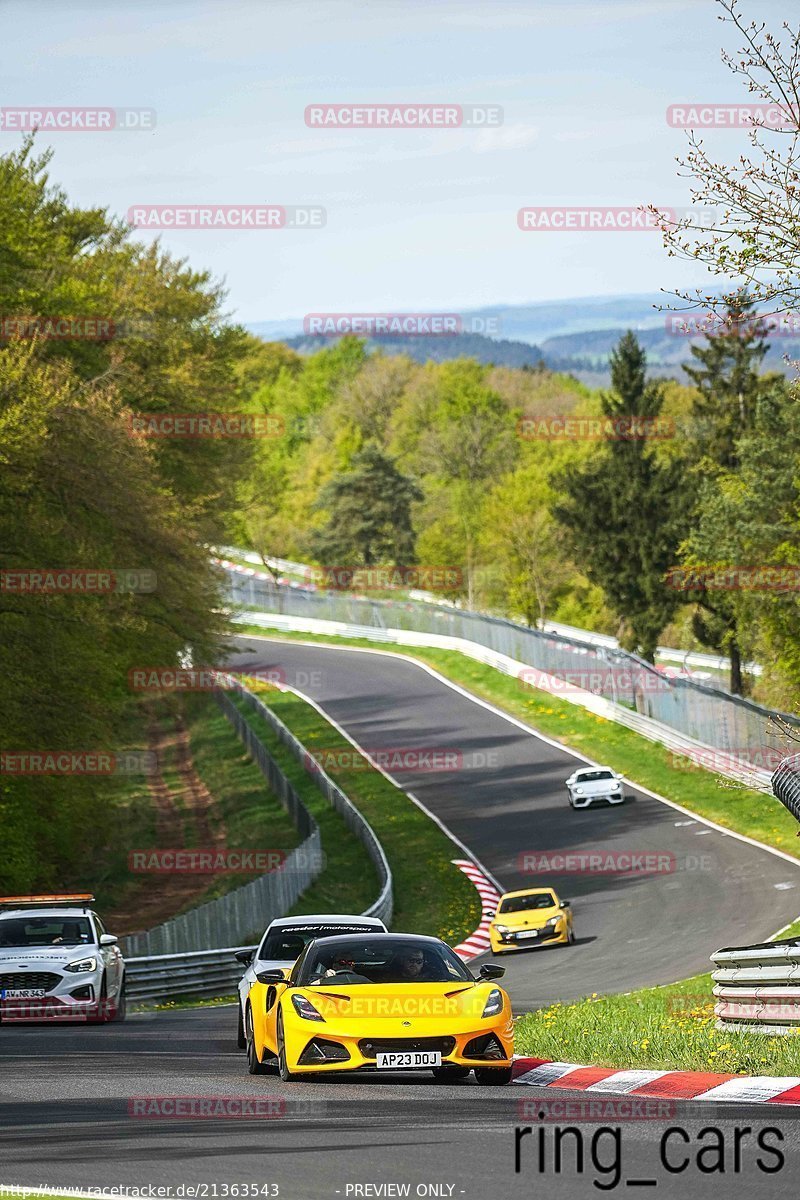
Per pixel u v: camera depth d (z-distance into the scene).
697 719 114.50
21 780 70.12
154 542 73.56
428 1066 23.75
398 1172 16.41
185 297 105.31
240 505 110.75
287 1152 17.66
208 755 123.88
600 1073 24.00
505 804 106.19
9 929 44.81
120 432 72.50
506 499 194.88
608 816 100.25
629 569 145.88
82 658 70.69
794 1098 20.66
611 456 151.25
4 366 64.88
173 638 82.38
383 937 26.72
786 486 111.50
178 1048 33.66
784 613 107.94
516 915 69.38
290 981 25.72
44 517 70.12
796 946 26.28
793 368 29.12
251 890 68.25
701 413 152.88
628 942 67.69
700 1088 22.11
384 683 156.12
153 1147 18.17
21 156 84.88
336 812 100.81
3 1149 18.22
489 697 145.12
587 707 134.88
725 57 28.05
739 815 95.88
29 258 78.31
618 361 151.88
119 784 104.50
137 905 78.06
